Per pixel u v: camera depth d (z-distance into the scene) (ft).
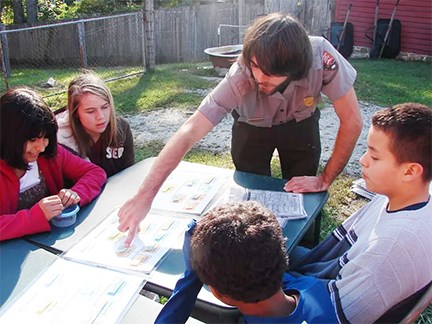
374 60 31.65
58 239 5.01
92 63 34.55
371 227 4.52
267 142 7.50
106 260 4.62
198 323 3.96
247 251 3.13
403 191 4.15
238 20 33.81
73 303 4.00
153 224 5.28
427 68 27.96
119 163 7.83
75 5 45.60
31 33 34.88
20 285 4.24
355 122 6.23
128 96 20.26
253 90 6.47
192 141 5.76
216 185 6.29
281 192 6.09
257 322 3.39
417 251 3.78
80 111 6.93
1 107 5.17
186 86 22.20
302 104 6.64
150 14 24.73
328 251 5.23
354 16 32.81
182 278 3.89
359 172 12.34
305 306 3.52
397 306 3.89
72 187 6.02
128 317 3.87
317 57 6.02
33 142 5.32
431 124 4.03
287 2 32.53
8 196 5.56
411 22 31.01
